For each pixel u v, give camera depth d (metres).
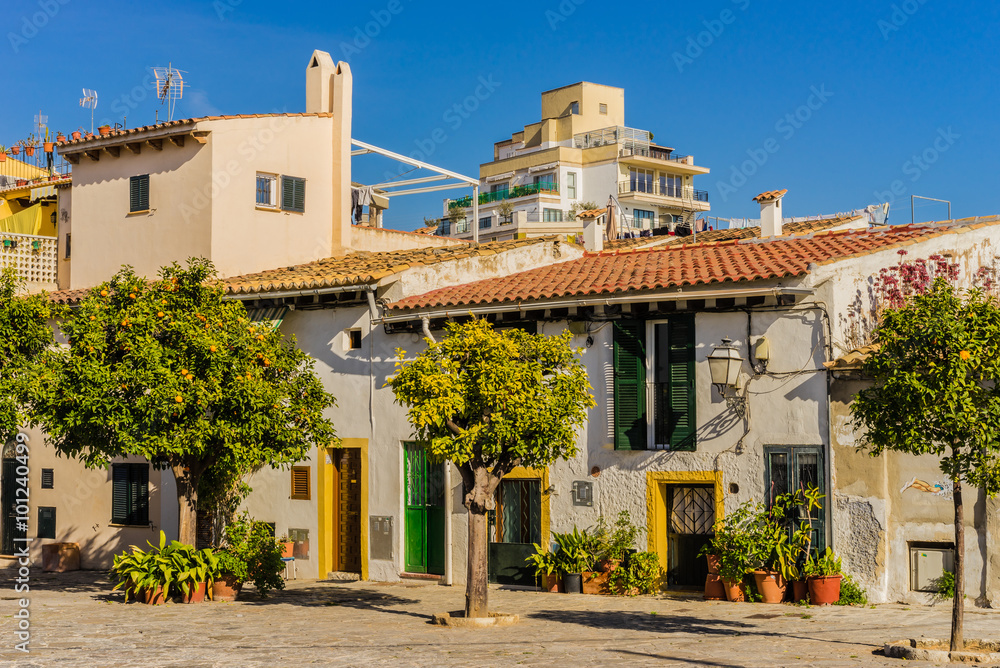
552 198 70.38
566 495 16.83
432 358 12.91
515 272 21.05
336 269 20.30
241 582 16.14
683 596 15.59
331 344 19.28
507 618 13.15
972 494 13.80
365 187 27.67
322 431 15.86
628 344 16.41
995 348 10.23
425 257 20.56
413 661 10.48
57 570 21.52
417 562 18.27
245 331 15.50
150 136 23.05
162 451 15.34
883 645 11.09
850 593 14.26
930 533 14.01
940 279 10.95
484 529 13.20
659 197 69.88
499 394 12.37
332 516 19.14
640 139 72.62
